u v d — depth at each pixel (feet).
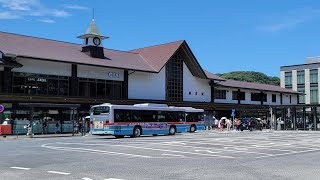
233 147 78.89
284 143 91.71
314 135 133.18
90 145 84.89
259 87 252.62
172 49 194.80
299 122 205.36
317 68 301.02
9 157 60.03
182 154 64.39
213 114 214.07
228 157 59.82
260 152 68.54
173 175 40.91
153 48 205.36
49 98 140.05
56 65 150.20
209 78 213.25
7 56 131.64
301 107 192.44
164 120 135.64
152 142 93.86
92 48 167.94
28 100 134.31
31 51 143.54
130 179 38.29
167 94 194.59
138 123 125.90
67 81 153.69
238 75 542.57
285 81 320.50
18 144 89.45
